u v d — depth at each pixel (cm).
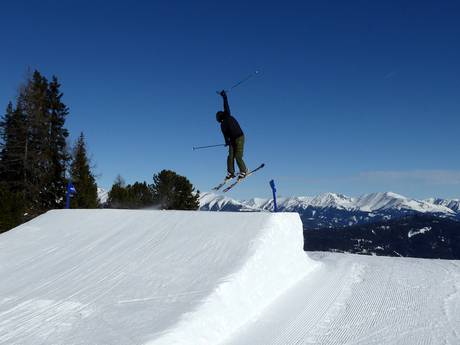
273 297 880
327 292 933
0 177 2939
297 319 762
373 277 1062
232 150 1092
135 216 1254
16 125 2953
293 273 1030
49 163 3017
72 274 905
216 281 774
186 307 676
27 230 1302
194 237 1017
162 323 621
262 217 1048
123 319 648
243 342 655
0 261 1063
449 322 745
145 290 770
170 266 878
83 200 3098
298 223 1158
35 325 657
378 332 700
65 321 664
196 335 620
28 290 834
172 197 3569
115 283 823
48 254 1076
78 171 3306
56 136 3181
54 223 1331
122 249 1027
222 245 947
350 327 724
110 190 3644
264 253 925
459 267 1172
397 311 807
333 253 1469
